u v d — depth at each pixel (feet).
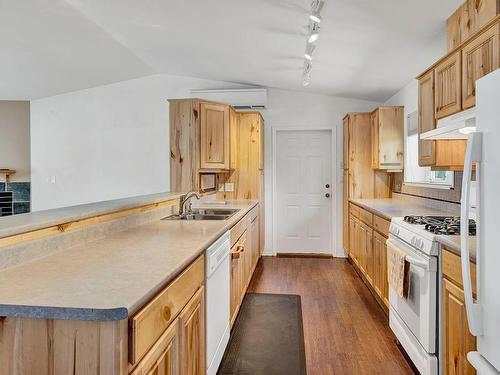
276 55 12.29
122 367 3.06
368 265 11.78
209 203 13.91
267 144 17.49
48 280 3.77
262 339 8.70
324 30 9.32
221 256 7.07
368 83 13.91
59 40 13.04
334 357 7.84
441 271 6.08
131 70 16.74
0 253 4.11
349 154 15.52
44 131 18.66
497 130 3.66
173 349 4.25
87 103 18.35
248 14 9.37
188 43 12.63
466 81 6.40
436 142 7.89
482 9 6.35
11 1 10.41
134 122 18.07
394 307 8.23
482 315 4.00
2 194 19.94
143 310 3.40
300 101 17.21
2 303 3.10
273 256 17.48
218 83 17.48
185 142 12.23
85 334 3.06
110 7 10.37
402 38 9.16
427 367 6.28
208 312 6.04
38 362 3.12
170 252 5.10
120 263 4.48
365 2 7.53
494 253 3.73
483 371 3.88
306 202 17.62
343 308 10.63
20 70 15.55
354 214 14.39
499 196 3.63
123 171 18.17
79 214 5.51
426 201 11.52
